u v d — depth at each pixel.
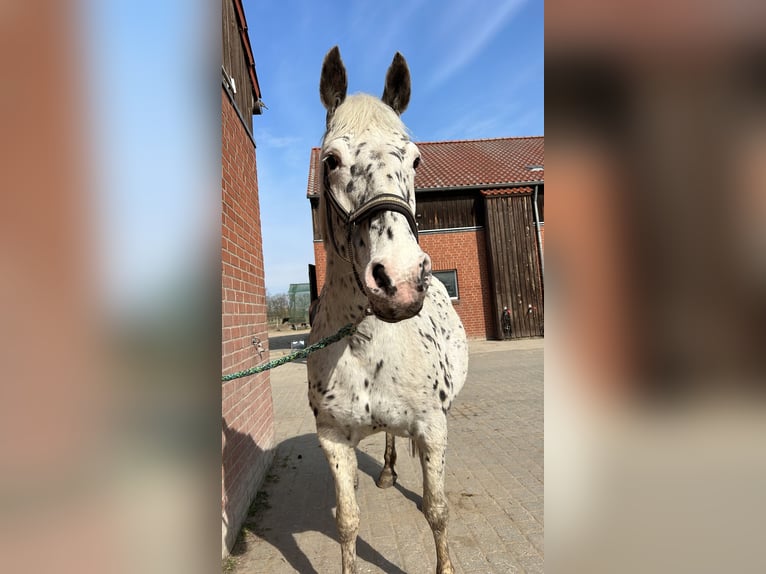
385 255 1.29
